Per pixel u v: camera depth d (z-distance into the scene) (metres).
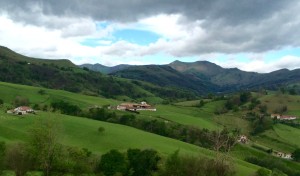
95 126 146.88
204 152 125.69
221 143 90.50
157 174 91.00
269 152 175.50
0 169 77.00
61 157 78.50
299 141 199.62
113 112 190.50
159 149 122.44
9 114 152.00
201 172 83.44
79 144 123.62
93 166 90.06
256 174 107.06
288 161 166.38
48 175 76.75
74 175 81.25
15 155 77.62
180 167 85.38
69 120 150.12
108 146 124.31
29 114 153.38
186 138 166.00
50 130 74.56
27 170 77.69
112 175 89.25
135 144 128.25
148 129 172.88
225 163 85.19
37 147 74.25
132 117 183.00
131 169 91.06
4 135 117.81
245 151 166.25
